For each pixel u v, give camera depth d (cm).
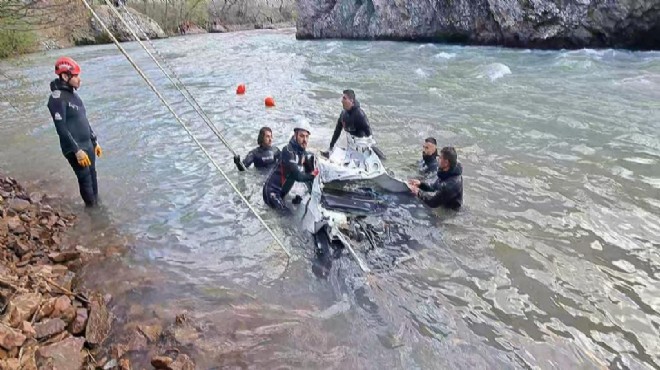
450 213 542
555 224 507
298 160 559
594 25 1584
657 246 457
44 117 1101
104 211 584
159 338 360
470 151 732
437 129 845
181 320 379
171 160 757
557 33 1653
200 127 934
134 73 1653
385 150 748
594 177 617
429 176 635
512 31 1764
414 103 1038
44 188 663
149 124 973
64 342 335
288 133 872
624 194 566
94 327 365
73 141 543
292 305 402
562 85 1141
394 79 1322
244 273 450
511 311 382
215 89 1315
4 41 1216
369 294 411
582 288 404
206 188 644
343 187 592
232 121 968
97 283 432
